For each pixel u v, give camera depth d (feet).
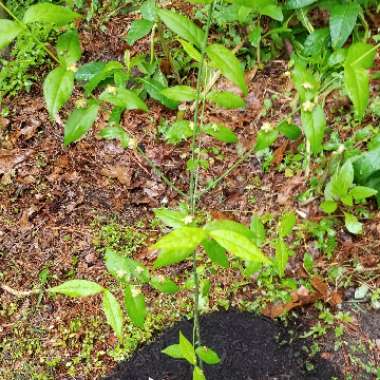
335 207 3.16
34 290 3.49
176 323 3.25
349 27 3.57
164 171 3.83
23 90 4.32
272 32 3.94
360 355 3.02
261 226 2.58
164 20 2.01
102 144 3.98
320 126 2.05
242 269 3.35
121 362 3.17
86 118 2.15
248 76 4.02
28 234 3.73
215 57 1.95
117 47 4.38
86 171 3.92
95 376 3.15
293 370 3.02
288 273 3.30
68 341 3.29
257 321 3.19
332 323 3.14
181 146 3.89
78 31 4.47
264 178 3.66
